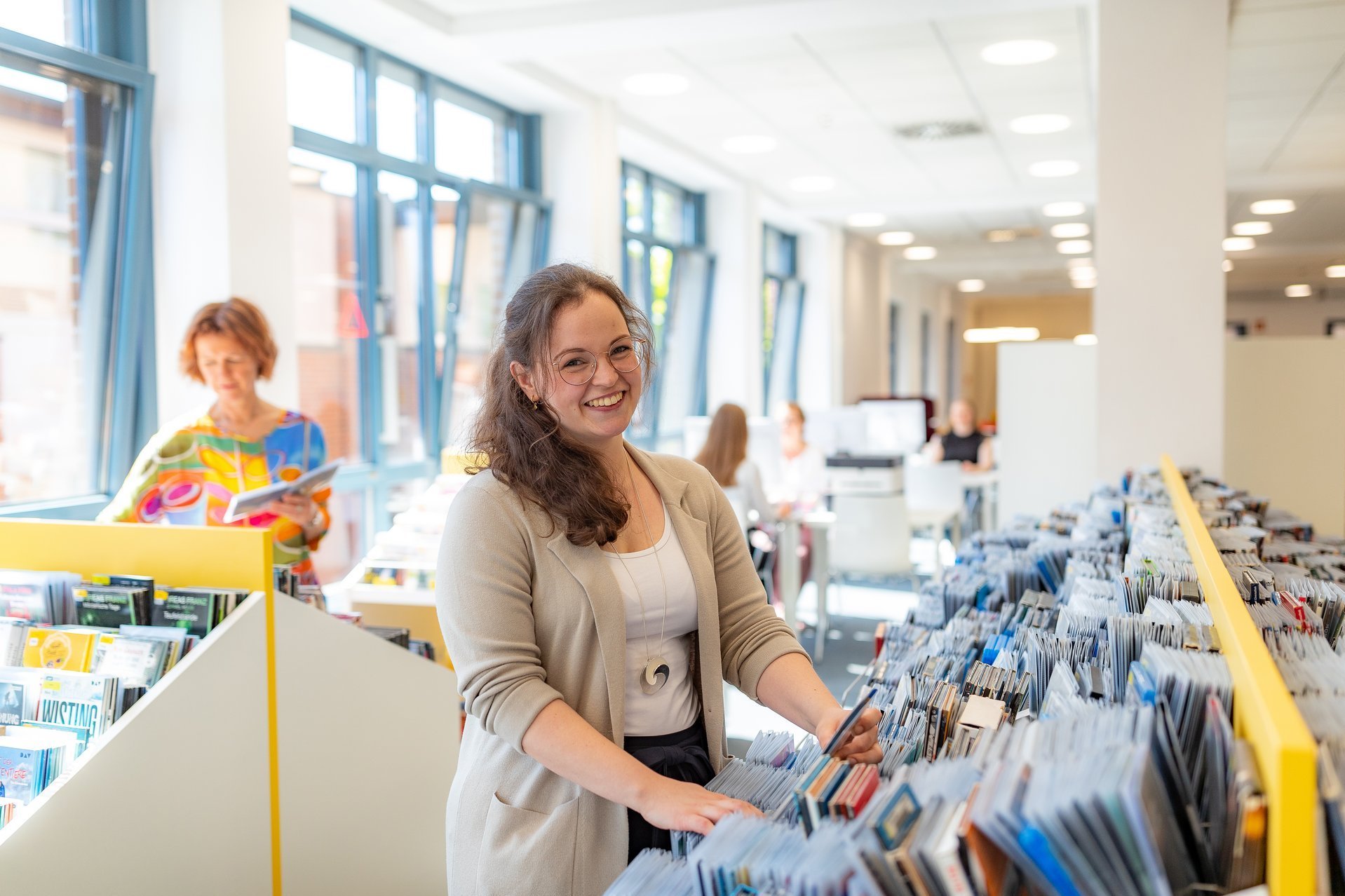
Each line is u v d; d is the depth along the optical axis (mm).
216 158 3576
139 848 1808
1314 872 818
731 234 8656
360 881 2303
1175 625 1476
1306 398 4355
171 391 3699
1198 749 1082
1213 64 3850
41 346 3383
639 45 4797
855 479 6680
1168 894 831
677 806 1227
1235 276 14484
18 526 2154
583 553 1376
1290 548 2660
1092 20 4527
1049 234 11164
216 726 1939
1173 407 3938
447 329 5672
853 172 8234
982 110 6254
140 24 3541
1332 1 3926
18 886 1646
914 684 1604
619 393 1369
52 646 1933
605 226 6266
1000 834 898
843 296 11156
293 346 3920
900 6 4234
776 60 5301
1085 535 2760
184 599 1974
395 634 2527
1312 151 6867
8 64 3164
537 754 1298
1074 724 1104
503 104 6008
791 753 1483
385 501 5254
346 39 4746
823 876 937
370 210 4984
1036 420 4637
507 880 1357
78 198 3432
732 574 1593
